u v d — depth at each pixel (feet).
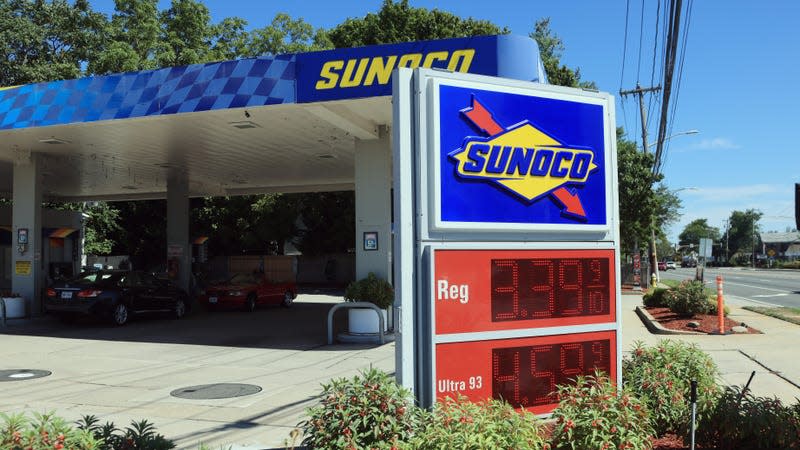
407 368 16.93
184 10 118.32
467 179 17.70
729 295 108.27
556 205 19.02
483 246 17.65
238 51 121.19
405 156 17.35
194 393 28.76
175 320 63.10
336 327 56.49
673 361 20.06
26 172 62.59
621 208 113.50
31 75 105.19
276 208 124.16
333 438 14.51
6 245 76.69
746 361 38.17
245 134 54.54
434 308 16.89
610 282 19.48
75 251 80.43
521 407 16.42
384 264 49.39
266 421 23.61
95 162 69.21
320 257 133.90
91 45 115.75
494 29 109.09
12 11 113.29
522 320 18.01
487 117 18.03
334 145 60.64
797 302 91.50
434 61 39.11
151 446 14.60
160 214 131.64
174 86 44.93
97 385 30.76
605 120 19.98
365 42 109.09
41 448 12.76
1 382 31.60
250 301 71.97
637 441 15.34
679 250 570.46
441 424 14.26
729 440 18.51
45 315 61.67
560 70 109.91
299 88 41.65
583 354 18.85
